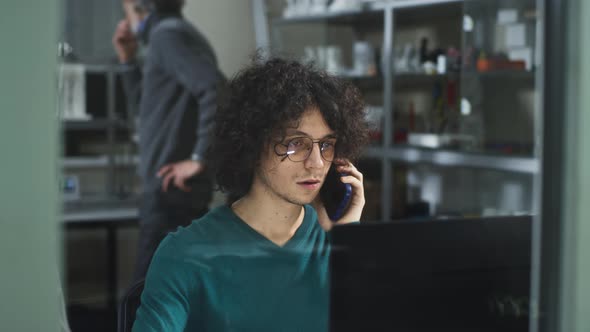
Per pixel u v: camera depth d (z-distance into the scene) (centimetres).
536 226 127
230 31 252
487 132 307
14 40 90
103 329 221
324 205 122
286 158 116
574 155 123
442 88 312
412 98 320
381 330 119
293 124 114
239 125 116
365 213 128
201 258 114
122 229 253
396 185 312
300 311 115
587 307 125
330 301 117
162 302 112
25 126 91
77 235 245
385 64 317
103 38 239
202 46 240
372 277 118
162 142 231
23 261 92
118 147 249
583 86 121
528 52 288
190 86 235
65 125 242
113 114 250
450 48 312
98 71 244
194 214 230
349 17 310
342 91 118
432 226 122
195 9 245
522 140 298
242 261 115
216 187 121
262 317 115
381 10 306
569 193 124
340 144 119
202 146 231
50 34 92
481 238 125
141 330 111
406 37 317
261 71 116
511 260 126
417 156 312
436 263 121
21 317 92
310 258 117
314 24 300
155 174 231
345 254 118
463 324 124
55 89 93
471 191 305
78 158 246
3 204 91
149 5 237
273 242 117
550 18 123
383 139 316
